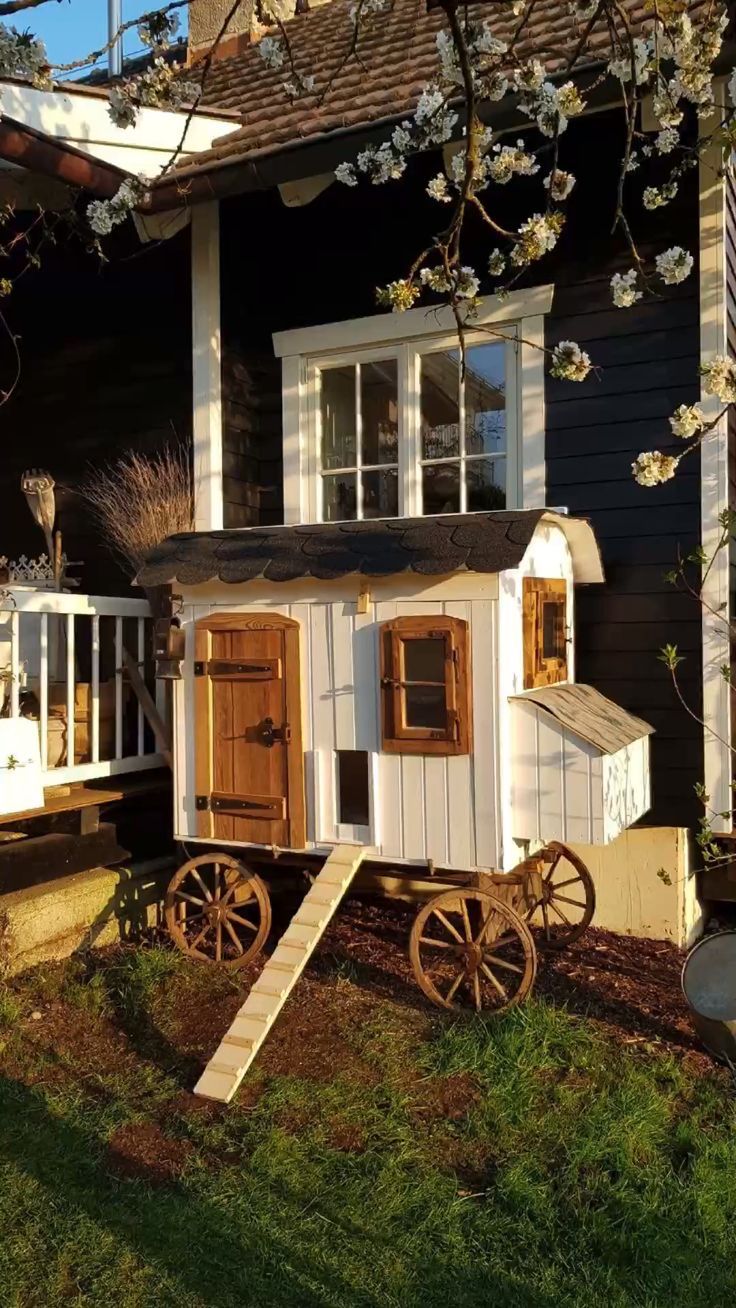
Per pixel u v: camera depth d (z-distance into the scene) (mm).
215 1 8820
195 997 4457
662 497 5168
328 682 4406
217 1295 2686
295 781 4480
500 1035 3863
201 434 6121
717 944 3930
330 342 6070
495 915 4398
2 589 4676
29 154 5008
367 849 4320
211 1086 3629
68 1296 2705
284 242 6242
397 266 5898
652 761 5195
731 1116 3426
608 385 5297
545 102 3756
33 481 6176
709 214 5023
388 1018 4184
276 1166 3209
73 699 5035
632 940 5188
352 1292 2676
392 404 6000
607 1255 2805
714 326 5035
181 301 6512
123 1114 3564
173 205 5453
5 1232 2965
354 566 4207
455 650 4074
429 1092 3631
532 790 4051
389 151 4344
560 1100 3539
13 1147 3371
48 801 4855
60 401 6988
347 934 5207
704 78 3555
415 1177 3158
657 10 3072
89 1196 3109
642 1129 3344
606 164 5281
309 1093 3637
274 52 3836
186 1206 3051
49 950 4820
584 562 5016
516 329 5535
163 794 5777
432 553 4098
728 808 5000
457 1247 2834
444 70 3592
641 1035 4008
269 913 4703
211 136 5793
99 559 6852
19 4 3055
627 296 3980
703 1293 2658
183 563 4699
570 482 5395
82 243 6590
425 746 4148
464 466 5758
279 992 3855
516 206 5539
